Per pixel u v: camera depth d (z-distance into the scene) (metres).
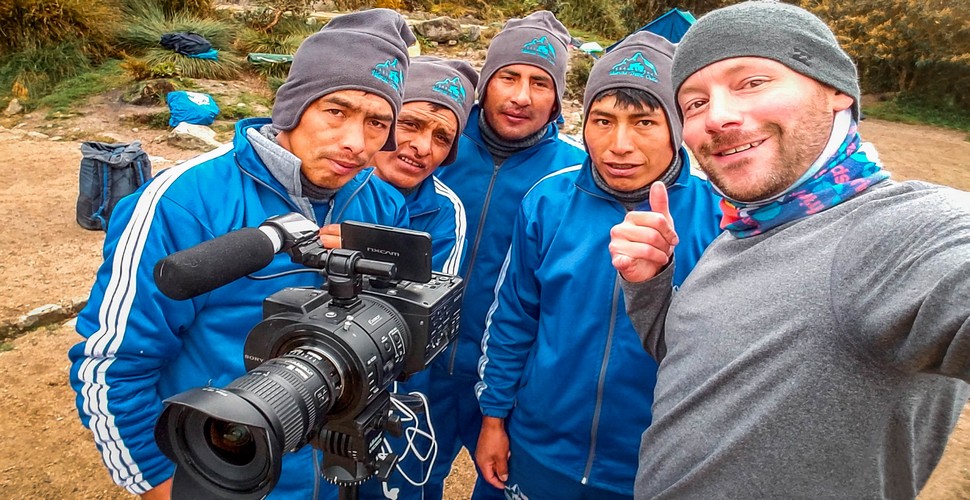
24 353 3.92
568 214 1.97
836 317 1.03
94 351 1.46
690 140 1.27
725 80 1.20
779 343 1.09
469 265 2.51
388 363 1.29
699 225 1.87
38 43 10.98
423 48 14.90
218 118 9.87
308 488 1.68
